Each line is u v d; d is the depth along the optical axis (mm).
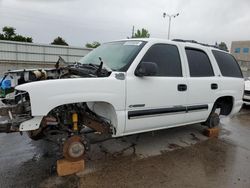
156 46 3725
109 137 3754
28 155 3750
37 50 25578
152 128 3754
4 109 2740
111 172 3299
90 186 2928
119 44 4000
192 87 4125
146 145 4383
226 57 5258
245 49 49062
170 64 3893
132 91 3297
